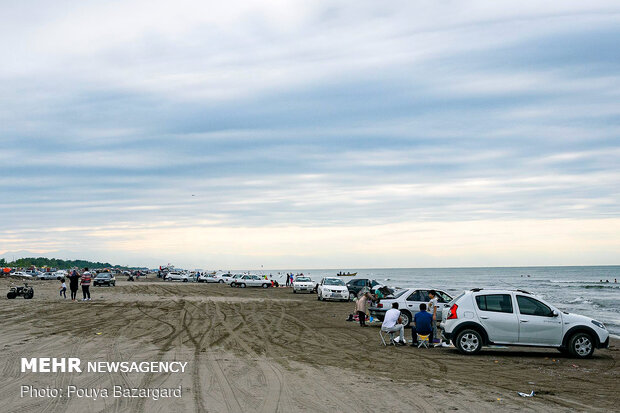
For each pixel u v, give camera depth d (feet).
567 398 29.96
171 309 91.35
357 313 79.05
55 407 25.72
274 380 33.14
